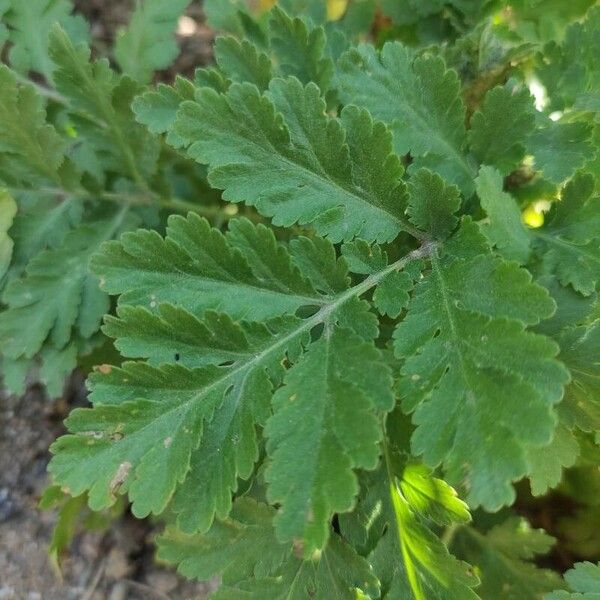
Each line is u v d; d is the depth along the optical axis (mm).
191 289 125
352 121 124
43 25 179
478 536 170
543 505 189
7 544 197
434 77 140
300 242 126
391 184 128
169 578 196
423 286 125
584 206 139
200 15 252
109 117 162
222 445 122
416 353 119
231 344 123
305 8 184
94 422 120
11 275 170
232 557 144
